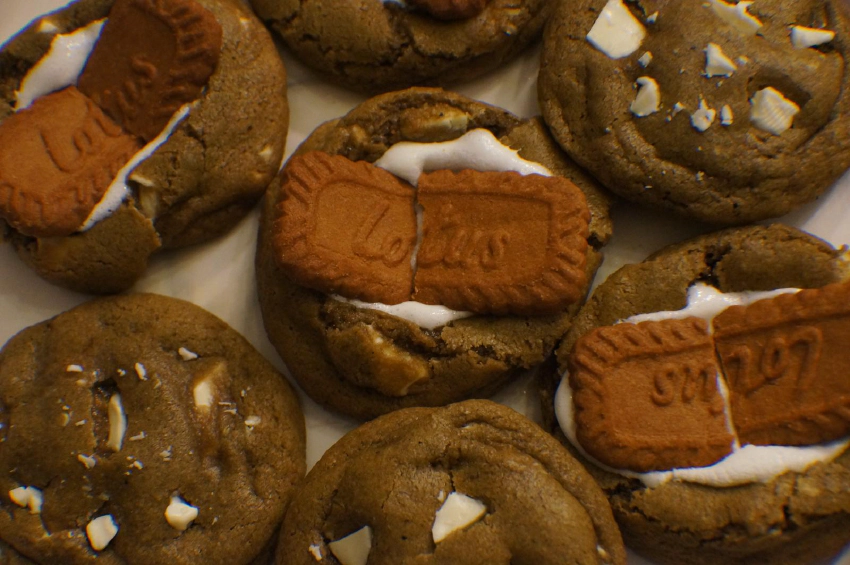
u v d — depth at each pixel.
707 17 0.34
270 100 0.35
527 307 0.33
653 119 0.34
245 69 0.35
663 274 0.34
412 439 0.33
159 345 0.35
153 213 0.35
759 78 0.34
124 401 0.34
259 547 0.34
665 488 0.33
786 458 0.32
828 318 0.33
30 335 0.35
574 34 0.35
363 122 0.35
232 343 0.35
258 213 0.36
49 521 0.34
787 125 0.34
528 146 0.35
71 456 0.34
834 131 0.34
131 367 0.34
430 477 0.33
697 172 0.34
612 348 0.33
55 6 0.37
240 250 0.36
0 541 0.34
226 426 0.34
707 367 0.33
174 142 0.35
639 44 0.34
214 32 0.34
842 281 0.33
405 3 0.35
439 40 0.35
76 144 0.35
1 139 0.35
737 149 0.34
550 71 0.35
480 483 0.33
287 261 0.34
